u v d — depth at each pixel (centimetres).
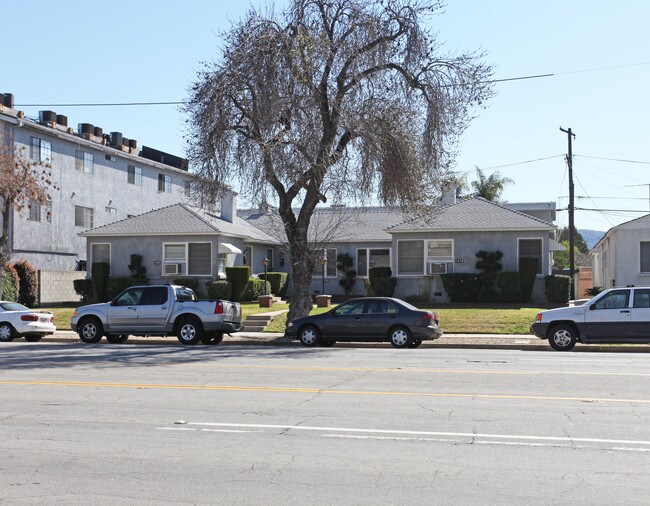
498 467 742
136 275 3775
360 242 4047
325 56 2317
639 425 935
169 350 2053
